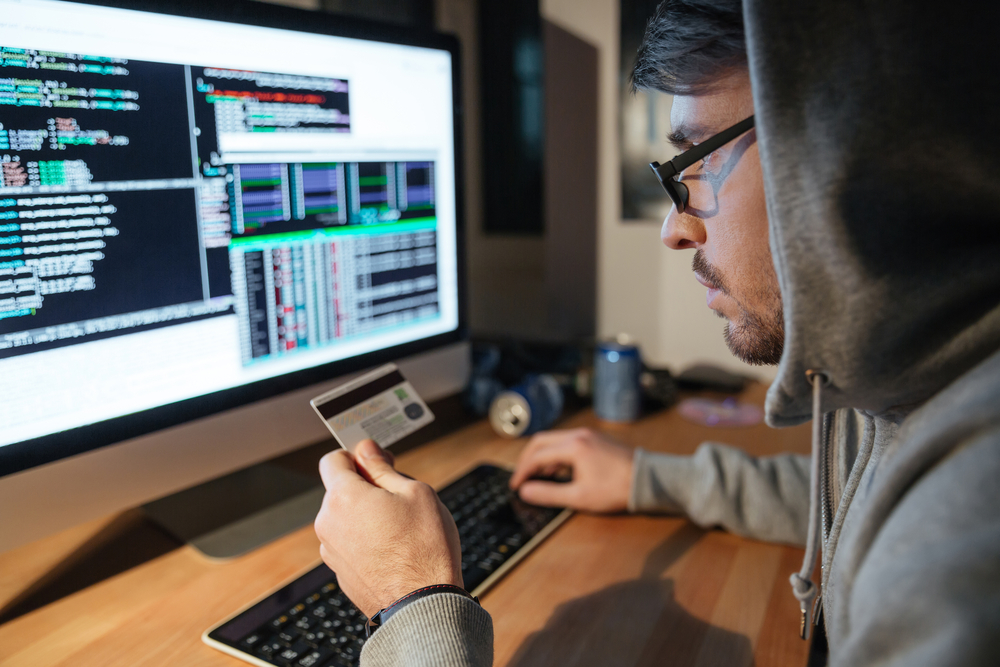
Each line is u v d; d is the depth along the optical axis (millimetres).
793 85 332
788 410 404
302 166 715
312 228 734
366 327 815
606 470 725
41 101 517
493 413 963
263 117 672
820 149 327
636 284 1312
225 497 763
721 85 425
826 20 324
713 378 1199
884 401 372
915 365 342
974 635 219
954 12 311
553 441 782
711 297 494
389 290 838
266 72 667
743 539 680
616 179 1292
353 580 469
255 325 691
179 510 728
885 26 316
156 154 591
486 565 604
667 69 435
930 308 326
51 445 542
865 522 310
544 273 1416
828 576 467
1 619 539
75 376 556
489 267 1470
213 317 652
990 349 326
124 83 564
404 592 435
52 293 536
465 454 891
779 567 624
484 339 1251
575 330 1386
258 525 694
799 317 352
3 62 496
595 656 496
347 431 559
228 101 640
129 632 521
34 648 500
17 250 513
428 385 906
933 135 313
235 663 483
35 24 510
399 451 901
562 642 511
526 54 1380
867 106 318
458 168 909
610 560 634
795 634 523
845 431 533
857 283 330
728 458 707
